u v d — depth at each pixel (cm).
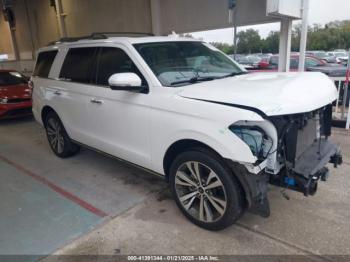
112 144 364
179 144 284
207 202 279
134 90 301
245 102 235
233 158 238
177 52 349
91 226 302
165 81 301
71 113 429
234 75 349
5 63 1741
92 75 385
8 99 754
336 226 282
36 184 404
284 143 252
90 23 1098
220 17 736
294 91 254
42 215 327
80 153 515
